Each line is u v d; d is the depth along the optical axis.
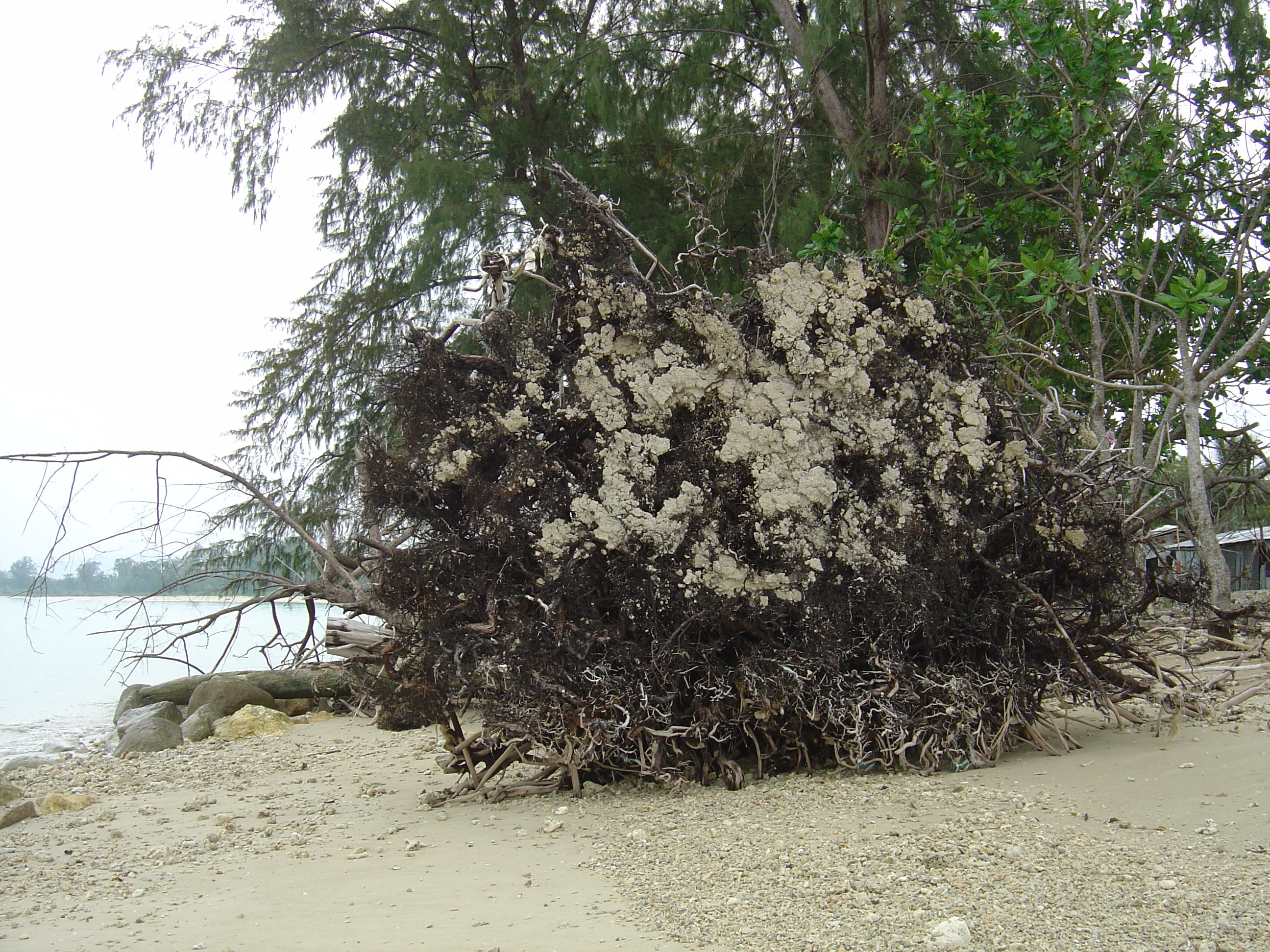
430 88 18.06
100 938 4.06
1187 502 10.30
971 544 6.41
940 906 3.75
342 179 18.53
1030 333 13.50
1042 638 6.56
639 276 6.54
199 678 11.86
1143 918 3.50
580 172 16.66
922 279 10.45
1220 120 11.66
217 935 4.04
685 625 5.98
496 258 7.03
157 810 6.80
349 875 4.84
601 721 5.89
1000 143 11.41
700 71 16.62
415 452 6.49
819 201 15.14
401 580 6.29
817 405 6.42
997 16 11.44
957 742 6.09
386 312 18.03
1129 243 12.62
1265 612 8.88
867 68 15.39
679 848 4.87
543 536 6.09
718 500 6.18
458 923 4.03
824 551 6.18
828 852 4.53
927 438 6.53
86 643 26.44
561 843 5.18
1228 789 4.93
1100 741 6.35
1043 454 6.90
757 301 6.61
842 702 6.01
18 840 6.02
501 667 6.02
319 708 11.71
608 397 6.28
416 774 7.62
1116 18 10.78
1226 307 11.89
